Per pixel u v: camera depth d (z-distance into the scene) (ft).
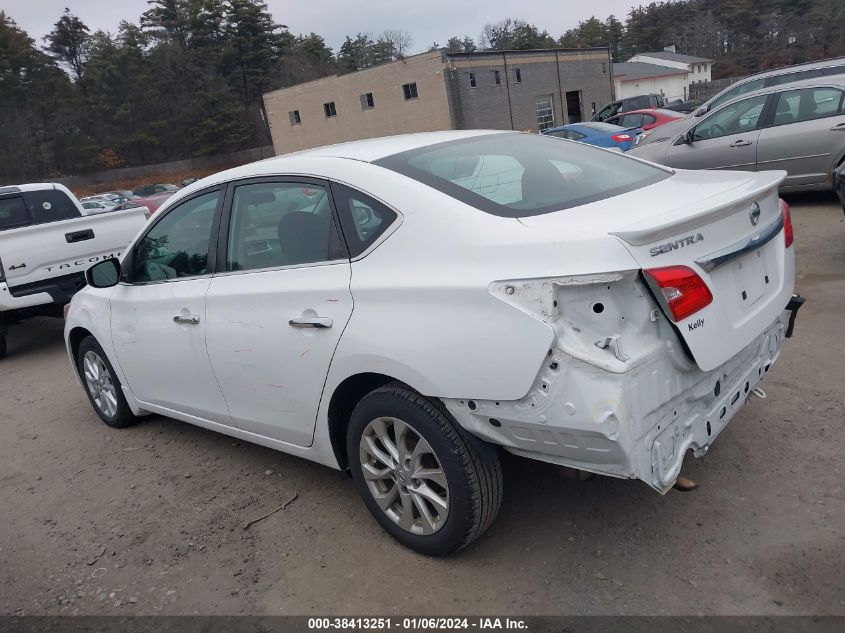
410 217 9.07
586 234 7.78
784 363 14.67
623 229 7.64
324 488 12.41
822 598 8.23
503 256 8.12
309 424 10.66
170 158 221.46
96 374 16.38
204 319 11.83
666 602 8.48
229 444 14.89
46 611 9.91
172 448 15.05
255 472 13.41
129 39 222.69
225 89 220.84
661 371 7.79
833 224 25.94
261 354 10.82
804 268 21.27
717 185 9.59
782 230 10.28
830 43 255.91
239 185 11.55
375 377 9.79
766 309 9.34
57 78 220.23
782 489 10.37
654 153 32.45
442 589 9.28
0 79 211.20
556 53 151.43
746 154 29.63
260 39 245.86
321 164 10.36
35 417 18.40
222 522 11.69
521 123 145.07
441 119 133.28
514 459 12.25
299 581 9.87
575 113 162.50
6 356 25.80
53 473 14.60
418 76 133.49
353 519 11.25
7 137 205.05
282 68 254.68
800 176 28.63
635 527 9.98
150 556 10.98
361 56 351.25
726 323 8.36
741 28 284.61
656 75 240.94
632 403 7.49
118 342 14.44
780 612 8.11
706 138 30.83
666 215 8.06
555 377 7.67
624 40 360.07
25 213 28.45
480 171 9.96
